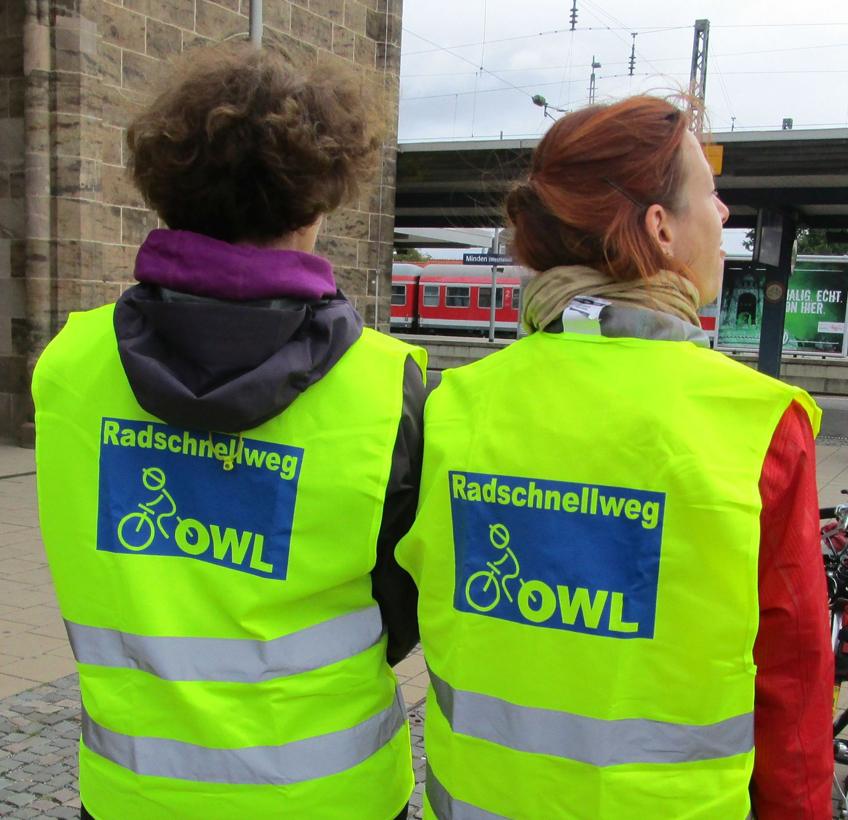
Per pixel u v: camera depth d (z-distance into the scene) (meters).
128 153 1.34
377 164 1.35
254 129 1.17
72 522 1.26
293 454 1.19
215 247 1.17
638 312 1.10
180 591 1.21
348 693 1.23
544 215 1.20
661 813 1.01
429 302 36.06
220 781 1.17
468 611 1.11
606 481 1.05
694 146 1.16
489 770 1.09
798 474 1.00
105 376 1.28
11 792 2.83
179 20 9.32
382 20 12.31
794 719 1.01
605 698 1.03
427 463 1.18
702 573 1.00
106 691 1.23
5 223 8.77
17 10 8.34
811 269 25.77
